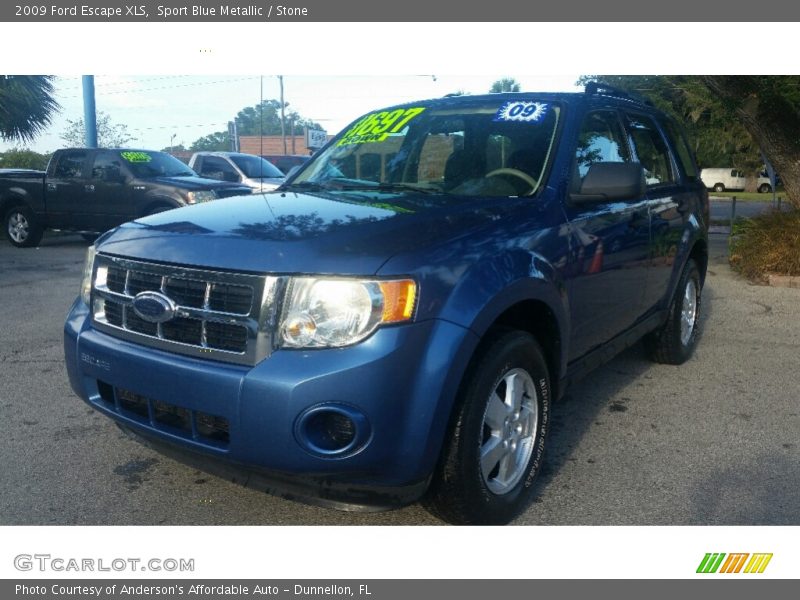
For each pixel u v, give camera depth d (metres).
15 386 4.89
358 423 2.48
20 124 15.34
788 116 9.60
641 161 4.69
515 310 3.19
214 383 2.57
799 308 7.65
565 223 3.47
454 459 2.75
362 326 2.51
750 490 3.46
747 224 10.13
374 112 4.66
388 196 3.50
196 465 2.83
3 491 3.38
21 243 13.23
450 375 2.61
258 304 2.57
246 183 14.77
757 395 4.84
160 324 2.81
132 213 12.06
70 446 3.90
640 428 4.25
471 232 2.97
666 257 4.82
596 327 3.89
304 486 2.62
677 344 5.34
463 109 4.21
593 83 4.32
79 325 3.16
